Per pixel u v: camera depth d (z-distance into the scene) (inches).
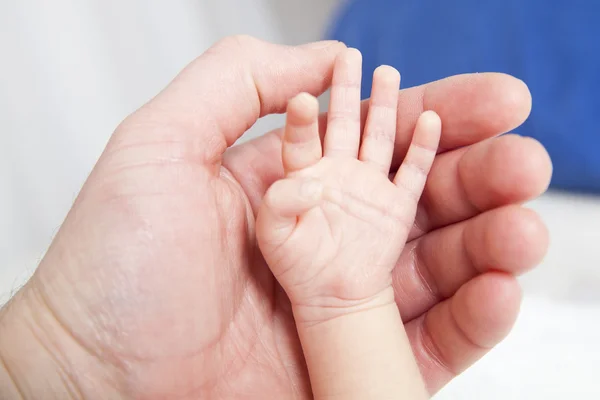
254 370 9.4
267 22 15.9
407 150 10.1
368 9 15.4
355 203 9.2
